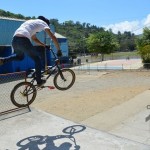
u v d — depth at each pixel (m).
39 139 7.64
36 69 6.56
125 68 31.86
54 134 7.95
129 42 120.44
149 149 6.68
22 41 6.12
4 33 27.50
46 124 8.87
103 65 38.72
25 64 29.59
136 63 39.69
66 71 7.38
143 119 9.01
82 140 7.38
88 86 18.16
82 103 11.63
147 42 41.50
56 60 7.13
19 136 7.95
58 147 7.04
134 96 12.47
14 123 9.09
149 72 25.50
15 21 28.62
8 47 28.02
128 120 8.98
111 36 63.16
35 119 9.41
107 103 11.39
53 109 10.74
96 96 13.10
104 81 20.83
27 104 7.18
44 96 14.59
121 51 119.69
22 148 7.12
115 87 16.75
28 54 6.36
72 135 7.78
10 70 28.02
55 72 7.16
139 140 7.28
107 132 7.96
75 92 15.45
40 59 6.56
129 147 6.82
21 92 7.00
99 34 62.94
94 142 7.21
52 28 34.75
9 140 7.69
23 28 6.24
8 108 11.73
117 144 7.03
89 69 31.17
